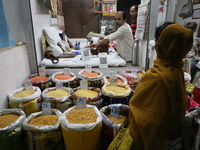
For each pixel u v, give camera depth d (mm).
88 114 1504
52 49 2758
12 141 1355
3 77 1725
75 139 1339
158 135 870
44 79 2268
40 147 1383
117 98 1862
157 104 849
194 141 1247
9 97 1768
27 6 2191
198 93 1688
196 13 2365
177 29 804
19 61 2109
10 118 1463
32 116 1518
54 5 3809
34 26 2369
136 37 2863
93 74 2334
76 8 5828
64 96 1827
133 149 1031
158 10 2314
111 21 5730
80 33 6148
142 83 945
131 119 1050
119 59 2723
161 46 856
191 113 1221
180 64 880
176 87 849
